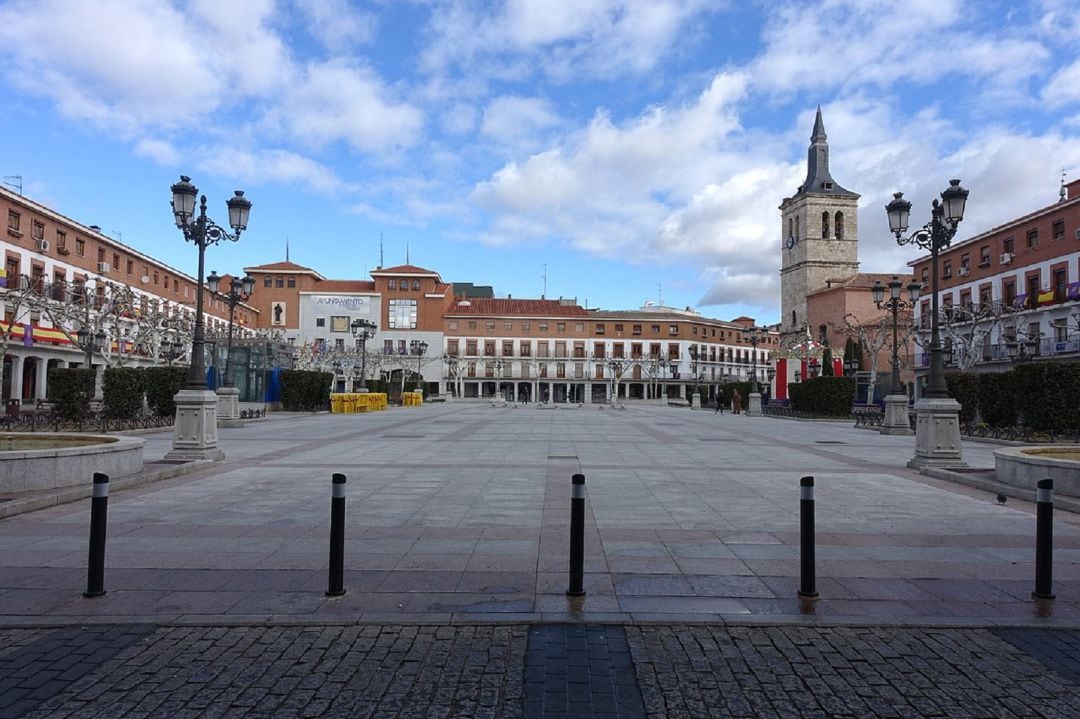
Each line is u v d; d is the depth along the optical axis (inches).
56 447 390.9
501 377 3284.9
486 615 183.3
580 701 139.6
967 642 171.0
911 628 179.8
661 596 199.9
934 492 393.1
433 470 471.2
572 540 198.2
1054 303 1663.4
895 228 596.7
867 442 772.6
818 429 1050.1
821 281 3019.2
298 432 850.8
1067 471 346.6
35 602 194.1
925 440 486.6
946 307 1807.3
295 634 173.5
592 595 200.2
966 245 2046.0
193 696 140.9
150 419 854.5
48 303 1207.6
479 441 723.4
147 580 213.8
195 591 203.8
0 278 1423.5
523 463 516.4
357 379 2316.7
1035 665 158.2
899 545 262.7
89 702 138.0
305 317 3137.3
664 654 162.2
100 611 187.0
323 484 404.2
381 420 1158.3
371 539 266.4
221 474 445.7
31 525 287.4
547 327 3373.5
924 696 142.9
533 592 202.7
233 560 236.2
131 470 400.8
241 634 173.6
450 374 3127.5
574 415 1531.7
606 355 3400.6
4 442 415.5
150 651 163.0
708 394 2847.0
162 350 1342.3
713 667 155.7
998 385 912.9
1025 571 229.1
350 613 185.2
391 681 147.9
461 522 297.9
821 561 238.4
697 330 3540.8
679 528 288.0
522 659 159.0
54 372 849.5
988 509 339.0
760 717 134.1
